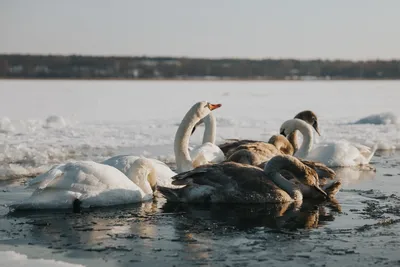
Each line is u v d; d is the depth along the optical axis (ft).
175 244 25.70
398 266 23.03
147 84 275.59
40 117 104.42
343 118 107.65
